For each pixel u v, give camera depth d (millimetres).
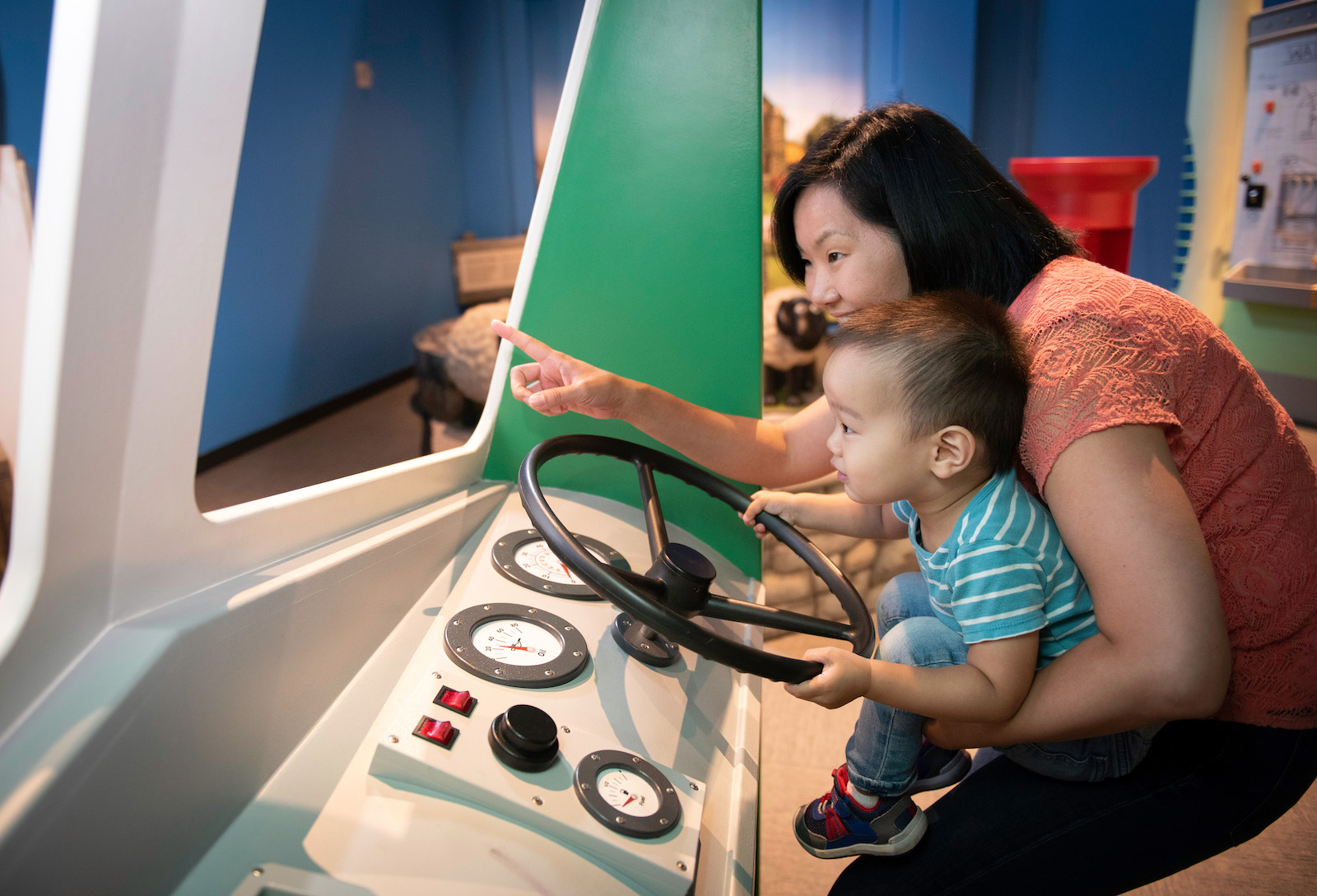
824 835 835
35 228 470
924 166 744
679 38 1017
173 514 576
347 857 537
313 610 667
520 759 610
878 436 696
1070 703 632
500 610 773
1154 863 764
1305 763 717
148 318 528
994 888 786
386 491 833
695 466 995
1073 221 2344
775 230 884
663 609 638
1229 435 677
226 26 542
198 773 527
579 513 1001
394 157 4355
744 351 1059
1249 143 2936
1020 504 696
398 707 673
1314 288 2750
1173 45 3334
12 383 1200
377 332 4305
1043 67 3686
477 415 3223
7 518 1085
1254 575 686
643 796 630
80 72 459
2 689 458
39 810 428
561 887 554
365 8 3994
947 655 741
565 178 1045
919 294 741
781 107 3641
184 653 539
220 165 564
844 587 887
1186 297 3285
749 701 825
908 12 3559
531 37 4840
